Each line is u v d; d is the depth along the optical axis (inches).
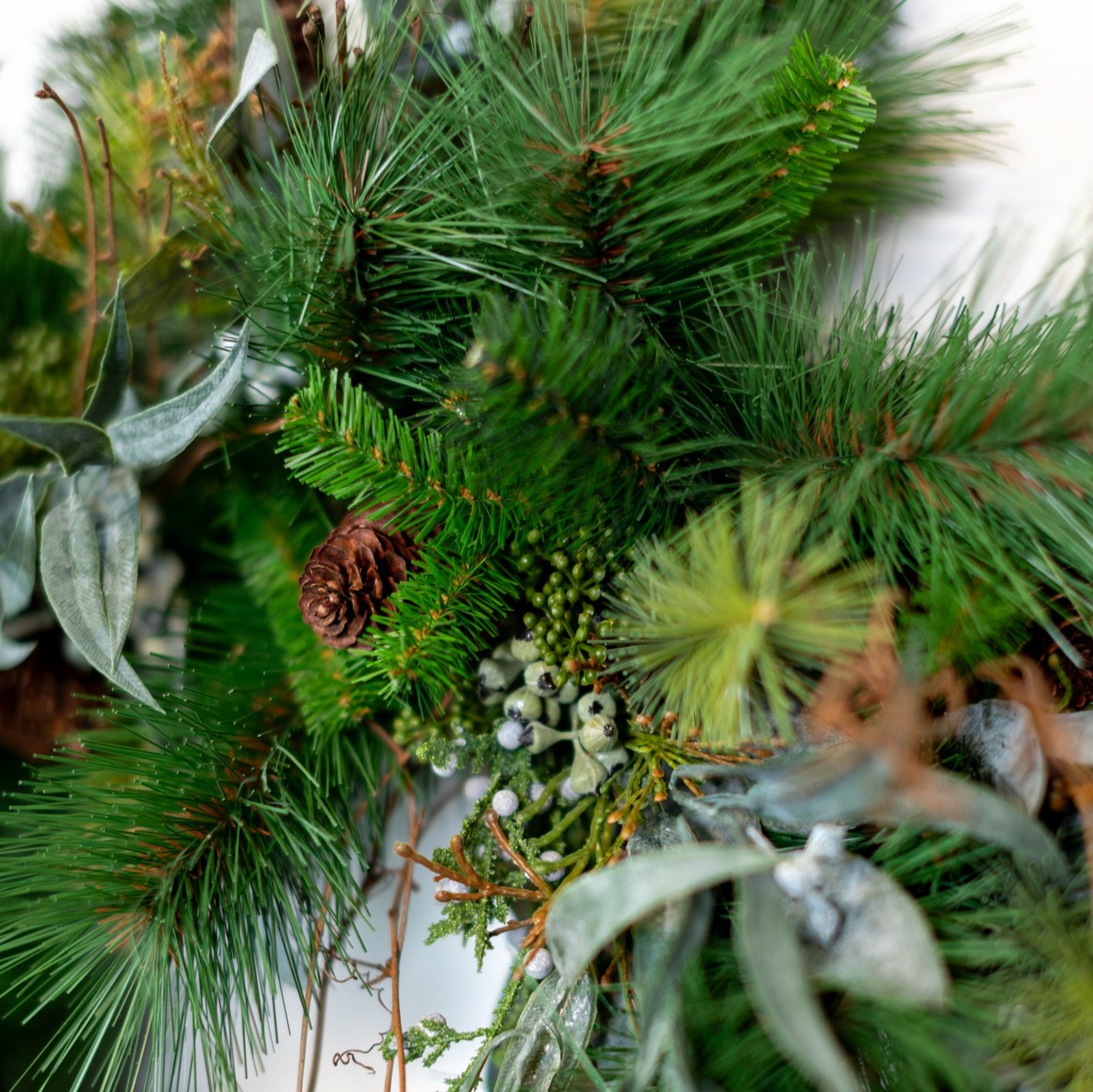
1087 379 10.6
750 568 10.4
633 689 13.2
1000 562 11.0
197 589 16.9
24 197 17.3
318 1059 15.1
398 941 14.5
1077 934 11.1
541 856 13.6
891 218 15.8
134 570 13.5
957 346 11.4
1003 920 11.4
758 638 9.9
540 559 13.9
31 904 13.7
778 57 13.0
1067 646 11.0
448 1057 16.0
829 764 10.2
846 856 10.8
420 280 13.5
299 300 13.6
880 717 10.9
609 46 14.4
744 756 12.2
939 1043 11.1
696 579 10.6
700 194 12.5
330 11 15.1
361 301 13.5
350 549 13.7
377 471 12.9
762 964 10.2
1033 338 11.4
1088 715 11.9
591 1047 13.2
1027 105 15.6
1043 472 10.9
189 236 14.7
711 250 13.6
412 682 13.9
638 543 12.6
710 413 13.1
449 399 12.3
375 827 15.8
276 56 13.2
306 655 14.6
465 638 13.4
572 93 12.4
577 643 13.1
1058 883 11.5
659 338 13.3
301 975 16.5
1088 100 15.4
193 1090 16.6
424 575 13.5
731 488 12.9
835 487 11.8
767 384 12.6
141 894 13.6
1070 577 11.4
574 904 10.7
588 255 12.9
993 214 15.7
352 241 12.9
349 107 13.3
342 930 14.2
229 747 14.4
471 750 13.9
